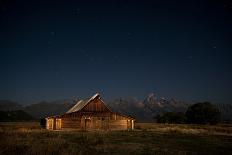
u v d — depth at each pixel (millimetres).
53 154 19797
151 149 26062
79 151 21703
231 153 25672
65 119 61750
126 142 32594
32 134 40250
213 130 61375
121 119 64250
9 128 57500
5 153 19859
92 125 62812
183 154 23047
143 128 67062
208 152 25750
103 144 29234
